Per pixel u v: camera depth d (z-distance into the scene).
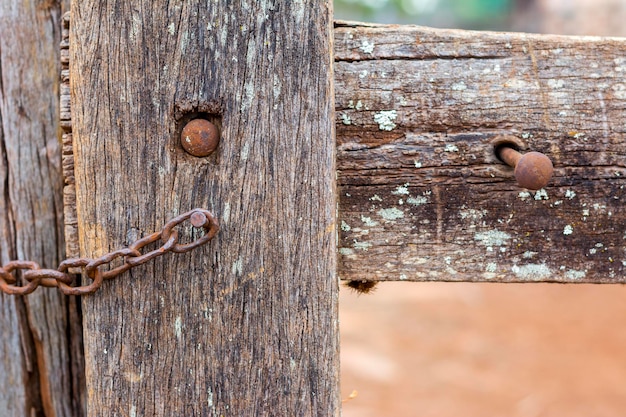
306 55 0.91
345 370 2.46
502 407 2.23
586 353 2.74
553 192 0.95
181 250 0.90
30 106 1.01
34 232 1.02
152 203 0.91
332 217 0.92
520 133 0.94
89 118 0.91
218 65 0.91
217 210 0.91
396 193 0.95
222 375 0.92
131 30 0.91
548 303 3.46
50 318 1.03
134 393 0.93
